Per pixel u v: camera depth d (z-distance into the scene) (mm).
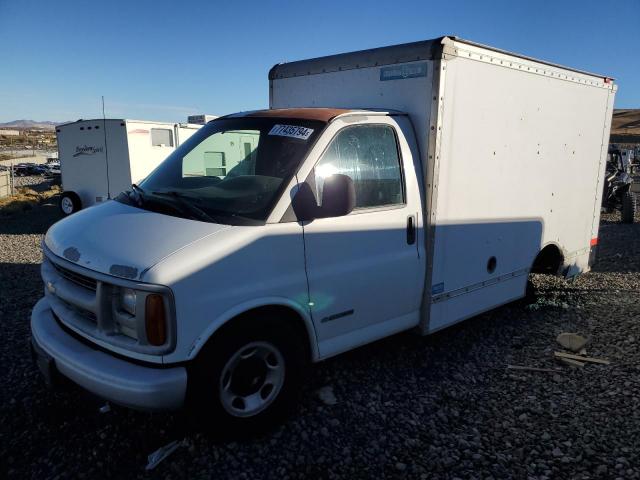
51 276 3322
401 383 4039
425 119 3951
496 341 4922
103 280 2811
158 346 2746
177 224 3094
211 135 4059
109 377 2762
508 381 4098
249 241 3027
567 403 3723
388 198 3818
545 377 4164
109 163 14062
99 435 3287
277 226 3160
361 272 3629
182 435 3283
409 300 4066
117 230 3139
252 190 3348
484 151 4430
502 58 4414
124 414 3527
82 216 3609
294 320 3416
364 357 4504
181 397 2824
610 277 7391
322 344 3531
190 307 2783
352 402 3734
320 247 3379
